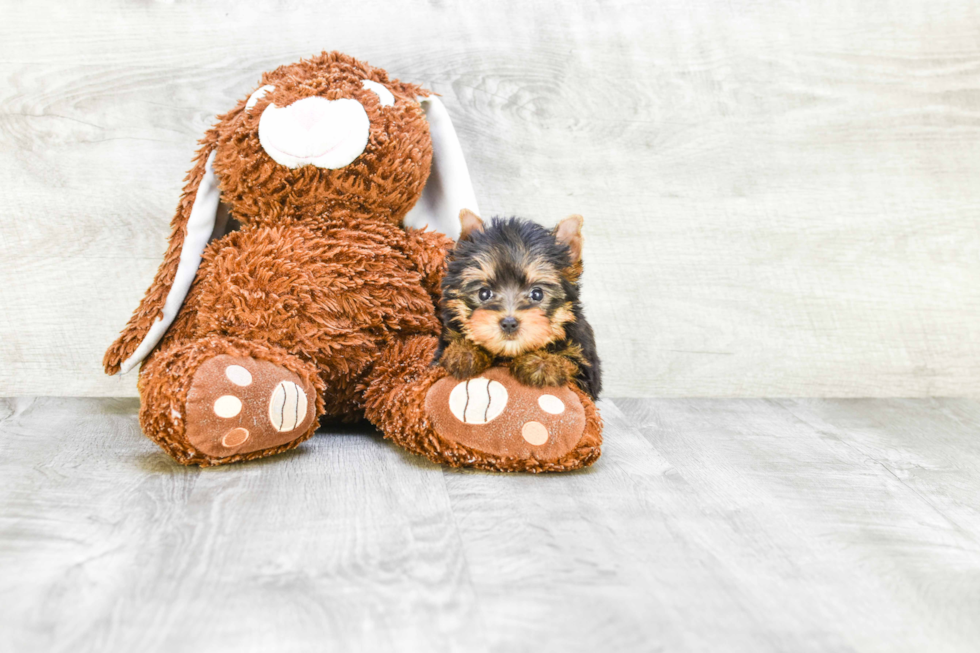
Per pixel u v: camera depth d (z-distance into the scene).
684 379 0.97
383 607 0.54
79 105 0.88
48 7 0.87
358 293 0.76
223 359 0.70
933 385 0.99
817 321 0.98
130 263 0.90
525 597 0.55
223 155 0.77
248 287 0.75
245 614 0.53
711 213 0.96
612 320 0.96
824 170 0.97
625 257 0.96
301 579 0.56
